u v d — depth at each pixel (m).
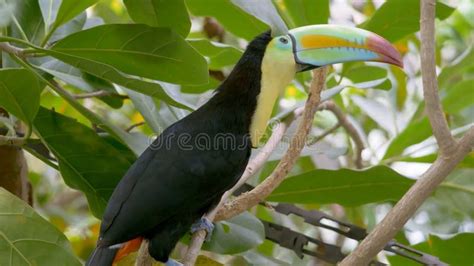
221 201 6.98
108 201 6.81
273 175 6.71
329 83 8.92
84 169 6.82
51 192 10.90
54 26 6.43
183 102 7.02
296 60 6.96
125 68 6.37
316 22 8.20
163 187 6.46
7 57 7.18
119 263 7.28
